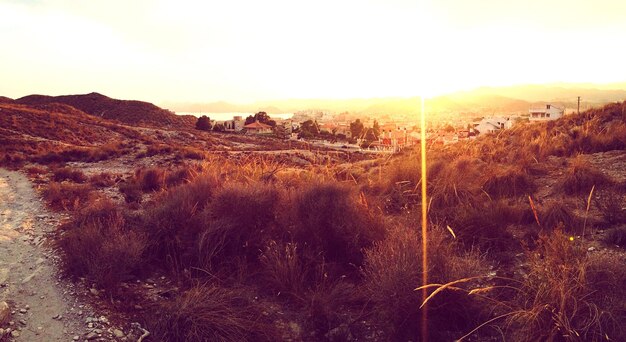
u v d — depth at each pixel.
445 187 7.24
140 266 5.16
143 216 6.49
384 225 5.68
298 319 4.29
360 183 9.38
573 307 3.48
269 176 8.58
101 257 4.99
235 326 3.91
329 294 4.45
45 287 4.75
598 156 9.56
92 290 4.63
